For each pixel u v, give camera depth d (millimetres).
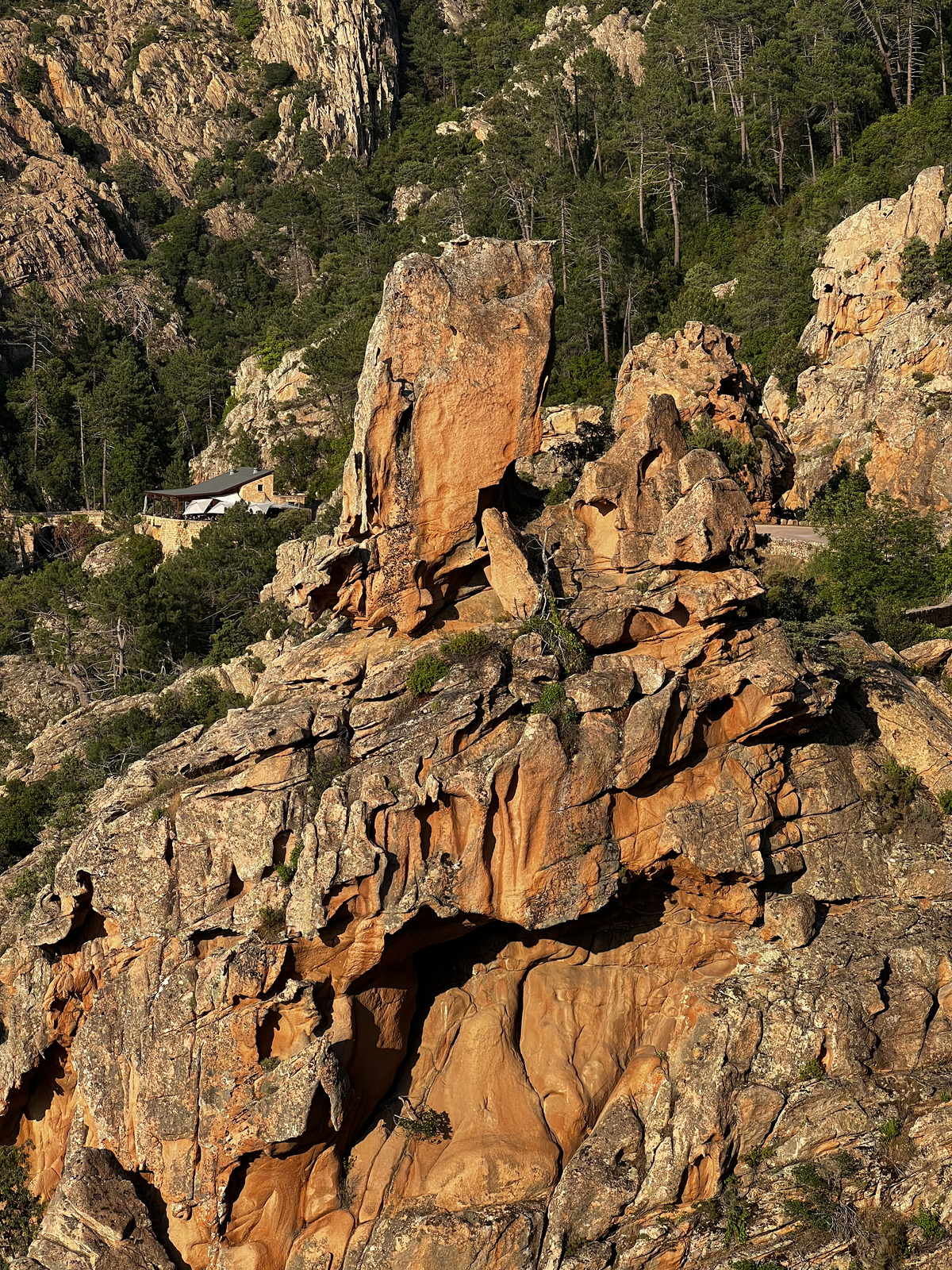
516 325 49531
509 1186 44906
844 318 100125
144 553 131000
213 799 46969
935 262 93375
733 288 131875
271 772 46844
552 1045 47750
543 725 45656
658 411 53125
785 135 159250
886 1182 42969
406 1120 46219
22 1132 50812
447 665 47781
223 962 44469
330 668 50156
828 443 92562
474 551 50500
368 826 44750
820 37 161875
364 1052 45938
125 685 97625
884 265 97062
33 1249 45469
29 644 115625
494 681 46656
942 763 52469
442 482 49656
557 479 59219
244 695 83812
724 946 48875
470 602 51000
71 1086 50156
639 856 47094
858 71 153250
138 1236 45219
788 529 76250
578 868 45938
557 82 187875
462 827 45656
